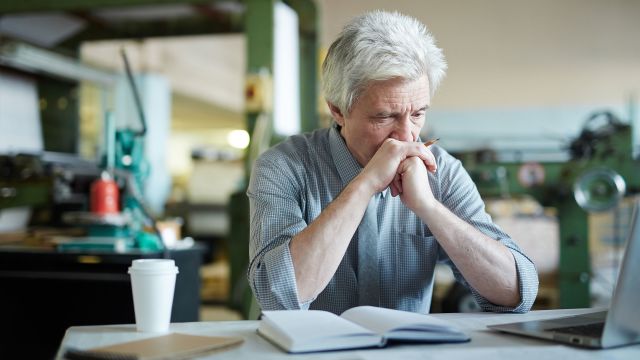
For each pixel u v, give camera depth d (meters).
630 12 7.26
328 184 1.51
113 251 2.52
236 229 3.50
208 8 4.12
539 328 1.04
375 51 1.31
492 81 7.48
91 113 4.95
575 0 7.33
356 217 1.28
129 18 4.32
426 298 1.52
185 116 8.43
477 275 1.32
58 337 2.56
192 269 2.70
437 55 1.37
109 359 0.86
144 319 1.08
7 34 4.15
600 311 1.27
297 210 1.42
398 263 1.49
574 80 7.38
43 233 2.95
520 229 4.20
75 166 3.50
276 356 0.91
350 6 7.18
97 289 2.54
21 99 3.85
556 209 3.62
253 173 1.51
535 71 7.43
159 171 6.08
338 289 1.46
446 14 7.46
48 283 2.58
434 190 1.53
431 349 0.96
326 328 0.98
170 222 2.84
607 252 4.85
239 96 7.62
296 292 1.24
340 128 1.54
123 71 5.85
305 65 4.01
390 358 0.90
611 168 3.48
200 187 5.77
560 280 3.62
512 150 3.75
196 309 2.72
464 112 7.54
